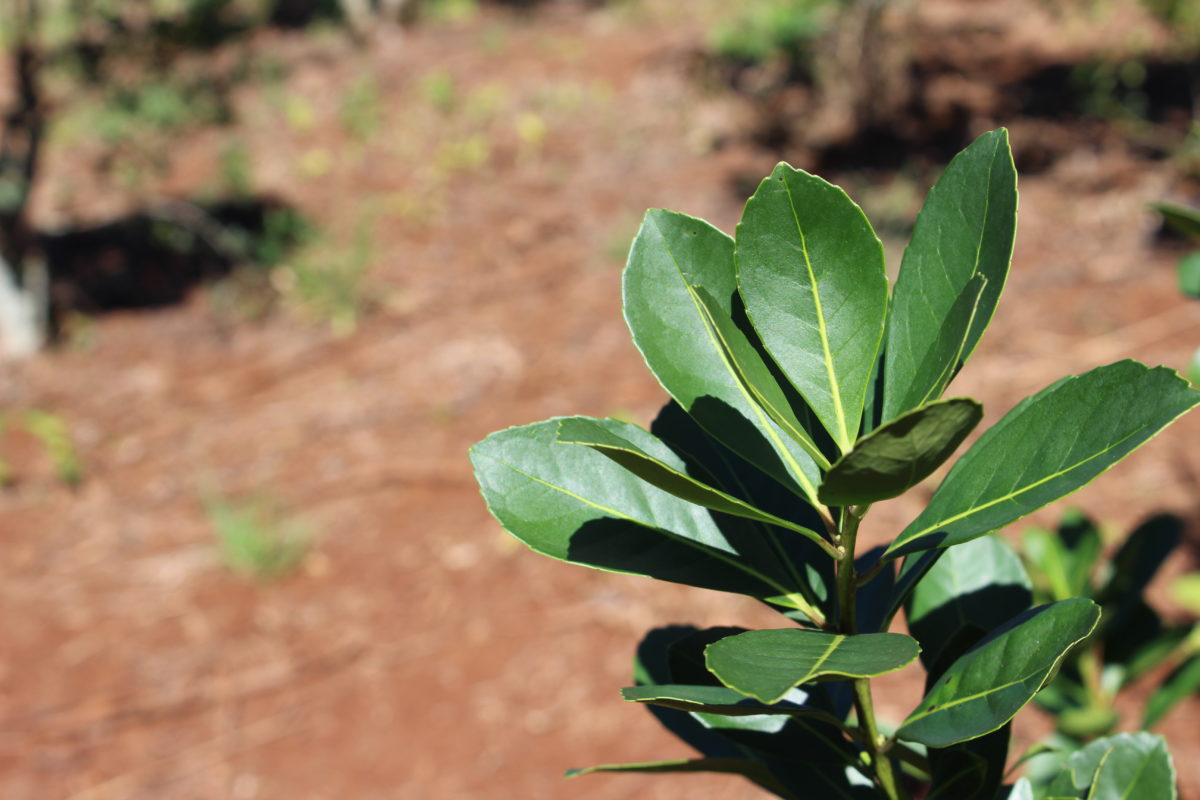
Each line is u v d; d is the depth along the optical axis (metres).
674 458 1.04
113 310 8.70
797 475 0.97
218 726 4.75
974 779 1.07
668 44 14.25
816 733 1.13
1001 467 0.84
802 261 0.88
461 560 5.60
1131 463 5.58
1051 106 10.64
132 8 8.77
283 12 17.83
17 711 4.90
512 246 9.29
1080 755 1.11
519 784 4.31
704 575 1.00
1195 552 4.79
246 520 5.78
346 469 6.46
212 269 9.30
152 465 6.71
